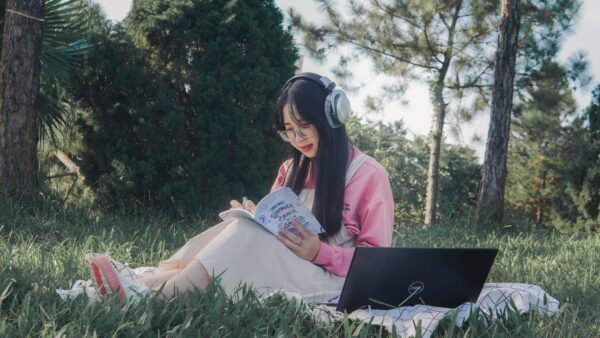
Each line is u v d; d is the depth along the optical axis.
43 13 7.66
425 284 2.71
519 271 4.53
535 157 17.12
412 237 7.58
